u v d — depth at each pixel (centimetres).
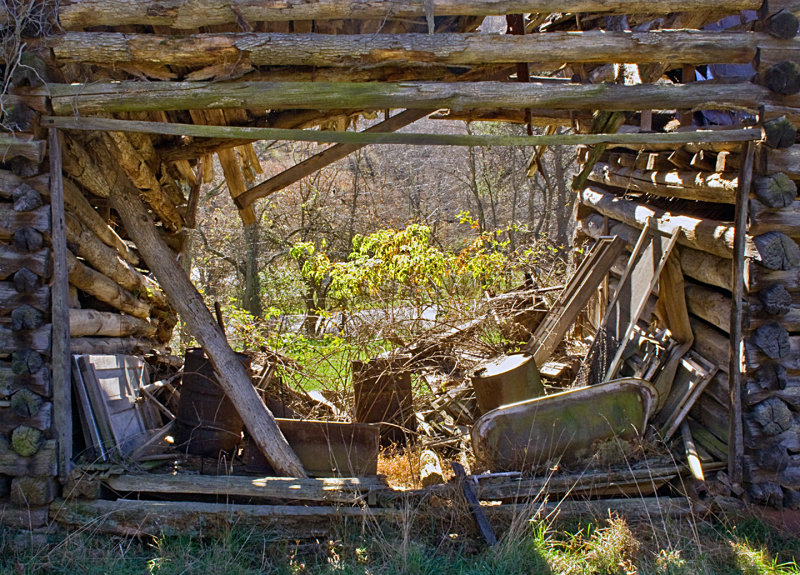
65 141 481
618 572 407
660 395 551
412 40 442
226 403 540
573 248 967
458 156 2322
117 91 445
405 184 2330
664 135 460
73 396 513
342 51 439
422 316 823
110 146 561
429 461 534
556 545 441
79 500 466
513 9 442
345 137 448
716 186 512
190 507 460
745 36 460
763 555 421
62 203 464
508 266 1005
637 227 702
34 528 458
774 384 469
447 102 452
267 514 457
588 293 646
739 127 494
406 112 619
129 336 708
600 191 866
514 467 496
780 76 457
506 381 553
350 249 1958
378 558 423
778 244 454
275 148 2177
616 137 458
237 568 413
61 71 457
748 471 473
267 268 1952
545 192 2086
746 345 471
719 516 469
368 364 616
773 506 471
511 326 718
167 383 638
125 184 557
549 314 677
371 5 439
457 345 704
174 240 827
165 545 445
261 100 447
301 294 1791
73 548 434
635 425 507
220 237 1991
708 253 541
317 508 461
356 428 517
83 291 609
